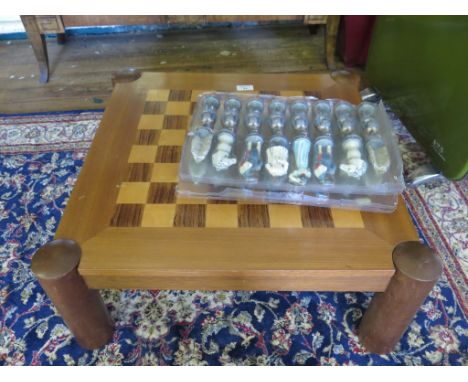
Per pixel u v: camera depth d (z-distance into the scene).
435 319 1.02
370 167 0.87
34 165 1.43
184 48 2.23
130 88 1.17
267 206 0.83
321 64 2.10
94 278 0.75
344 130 0.94
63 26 1.83
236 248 0.75
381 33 1.57
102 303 0.89
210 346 0.97
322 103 1.02
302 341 0.97
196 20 1.89
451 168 1.26
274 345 0.97
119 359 0.94
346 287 0.78
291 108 1.01
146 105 1.11
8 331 0.98
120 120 1.06
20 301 1.04
